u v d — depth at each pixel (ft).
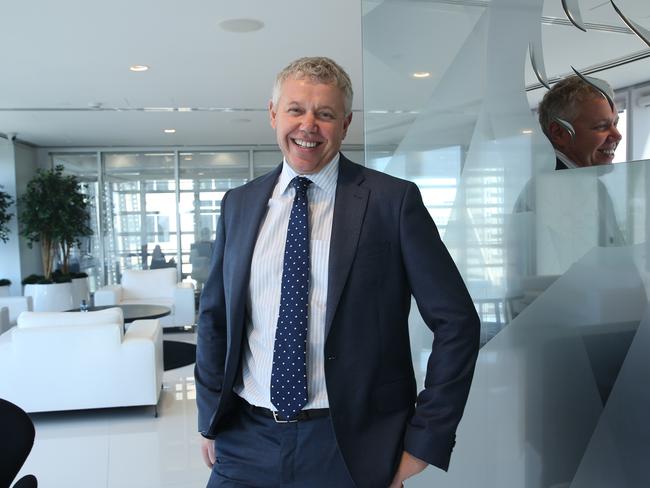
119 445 12.35
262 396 4.51
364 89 6.75
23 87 19.31
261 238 4.61
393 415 4.34
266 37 14.34
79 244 32.17
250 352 4.67
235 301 4.58
